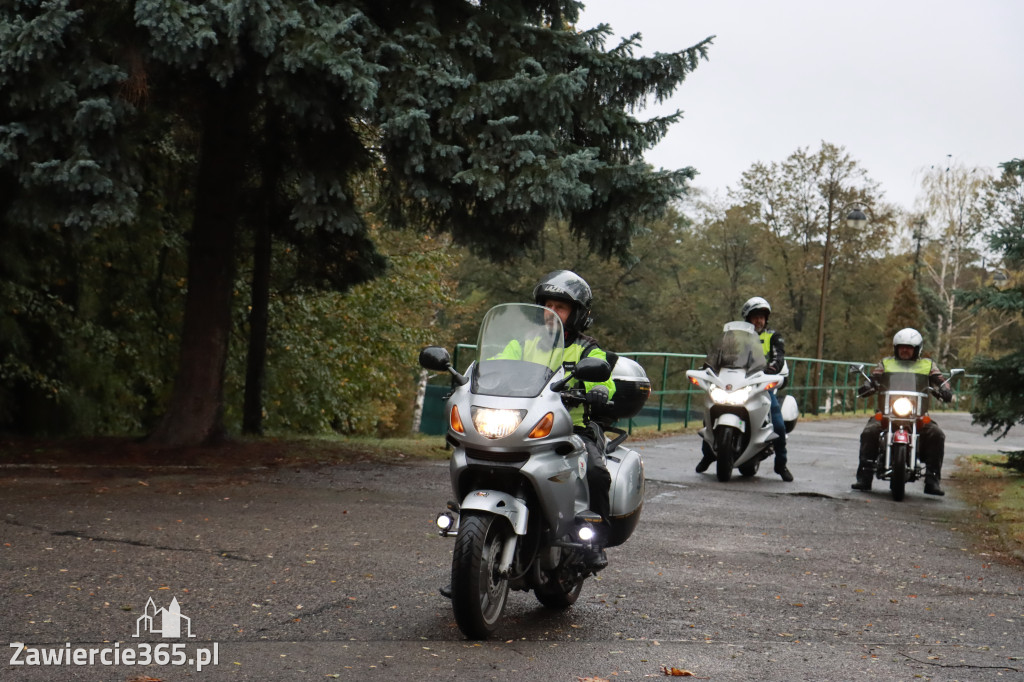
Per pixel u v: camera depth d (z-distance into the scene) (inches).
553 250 2288.4
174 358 810.2
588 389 249.6
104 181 452.1
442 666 201.5
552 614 251.8
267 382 935.0
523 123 514.0
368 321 1088.2
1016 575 329.1
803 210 2316.7
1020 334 598.5
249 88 510.3
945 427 1084.5
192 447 550.3
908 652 228.2
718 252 2534.5
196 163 685.3
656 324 2480.3
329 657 204.4
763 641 234.2
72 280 718.5
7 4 449.4
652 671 205.2
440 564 301.4
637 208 530.3
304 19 474.9
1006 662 222.4
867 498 498.3
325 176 504.7
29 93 447.8
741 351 552.1
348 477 490.3
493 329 244.2
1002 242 573.9
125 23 461.4
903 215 2502.5
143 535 325.1
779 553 349.4
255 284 657.6
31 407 709.3
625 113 556.1
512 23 530.6
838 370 1342.3
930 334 2399.1
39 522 340.2
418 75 490.6
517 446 223.6
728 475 538.6
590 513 239.9
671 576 302.4
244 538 327.6
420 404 1460.4
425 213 559.5
